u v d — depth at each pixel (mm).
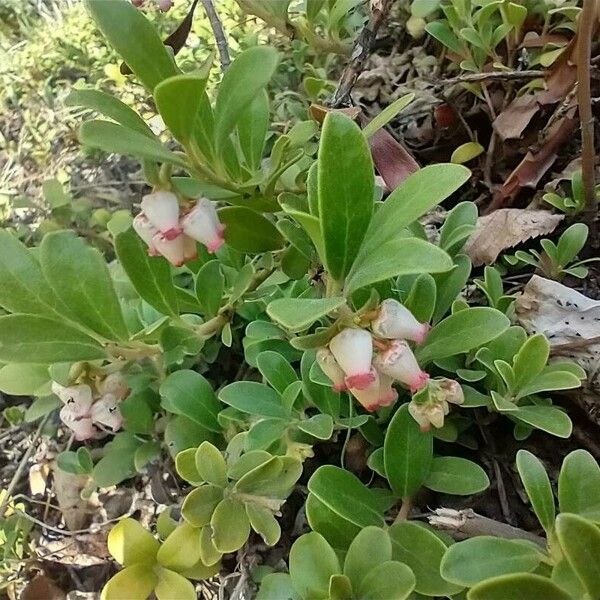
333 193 70
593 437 106
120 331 95
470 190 148
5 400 156
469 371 101
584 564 60
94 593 123
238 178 100
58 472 135
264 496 93
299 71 182
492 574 70
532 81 140
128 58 80
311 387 100
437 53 172
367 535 78
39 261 94
